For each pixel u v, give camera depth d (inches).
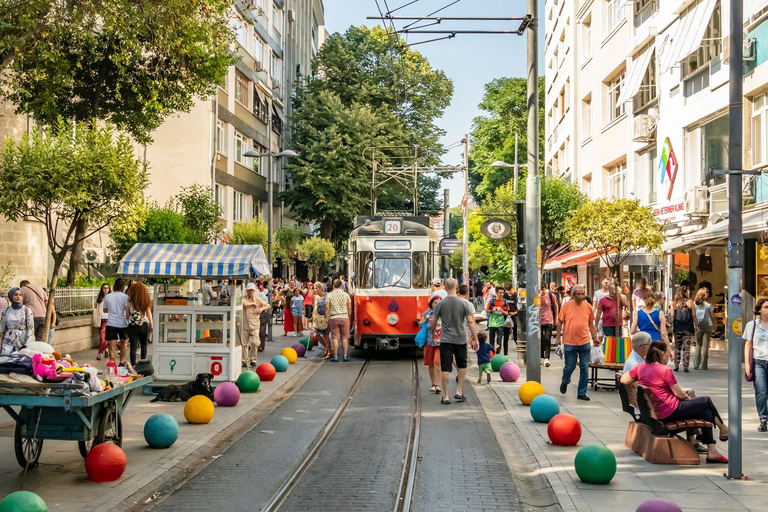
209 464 346.6
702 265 917.2
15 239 831.7
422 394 573.6
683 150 948.0
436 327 578.6
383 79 1989.4
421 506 278.8
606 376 657.6
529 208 583.8
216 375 576.4
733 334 309.1
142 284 661.9
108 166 624.7
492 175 2399.1
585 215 812.6
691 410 340.8
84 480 310.7
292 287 1173.7
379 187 1809.8
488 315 838.5
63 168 615.5
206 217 1147.3
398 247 836.6
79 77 839.1
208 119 1403.8
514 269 1446.9
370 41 2005.4
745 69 788.0
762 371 413.4
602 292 843.4
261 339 875.4
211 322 578.6
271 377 641.0
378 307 825.5
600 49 1344.7
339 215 1781.5
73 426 317.4
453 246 1208.8
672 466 333.1
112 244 1047.6
